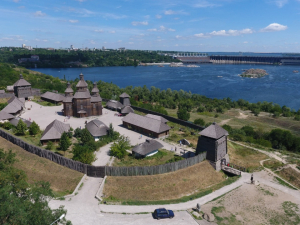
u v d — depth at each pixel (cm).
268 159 7419
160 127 8719
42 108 12481
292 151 8700
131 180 5516
